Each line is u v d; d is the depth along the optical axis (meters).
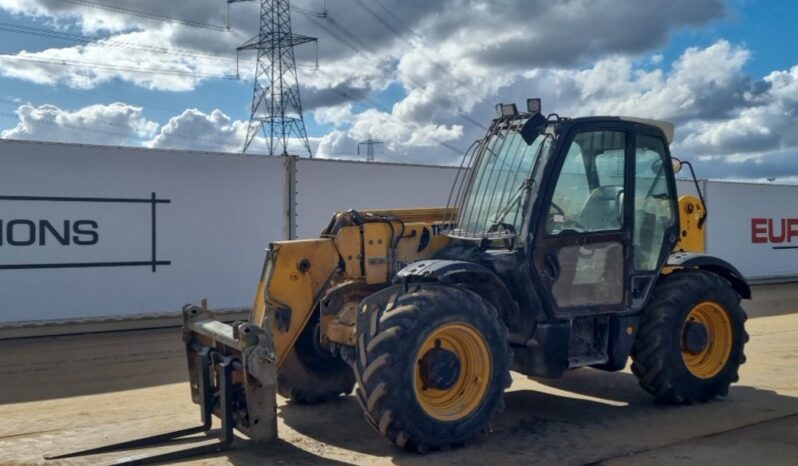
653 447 5.07
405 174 12.86
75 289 10.38
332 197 12.17
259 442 4.90
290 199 11.83
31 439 5.43
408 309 4.80
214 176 11.31
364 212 6.05
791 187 18.22
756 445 5.09
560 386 7.04
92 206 10.48
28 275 10.09
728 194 16.94
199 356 5.45
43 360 8.68
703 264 6.46
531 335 5.52
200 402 5.50
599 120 5.76
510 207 5.58
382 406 4.70
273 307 5.66
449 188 13.38
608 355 5.90
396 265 5.77
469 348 5.09
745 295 6.88
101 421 5.95
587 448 5.05
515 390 6.89
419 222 6.26
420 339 4.78
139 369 8.18
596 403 6.38
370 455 4.92
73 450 5.10
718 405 6.25
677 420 5.79
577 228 5.67
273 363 4.81
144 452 4.94
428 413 4.84
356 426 5.66
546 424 5.69
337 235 5.85
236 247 11.47
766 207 17.72
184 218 11.11
